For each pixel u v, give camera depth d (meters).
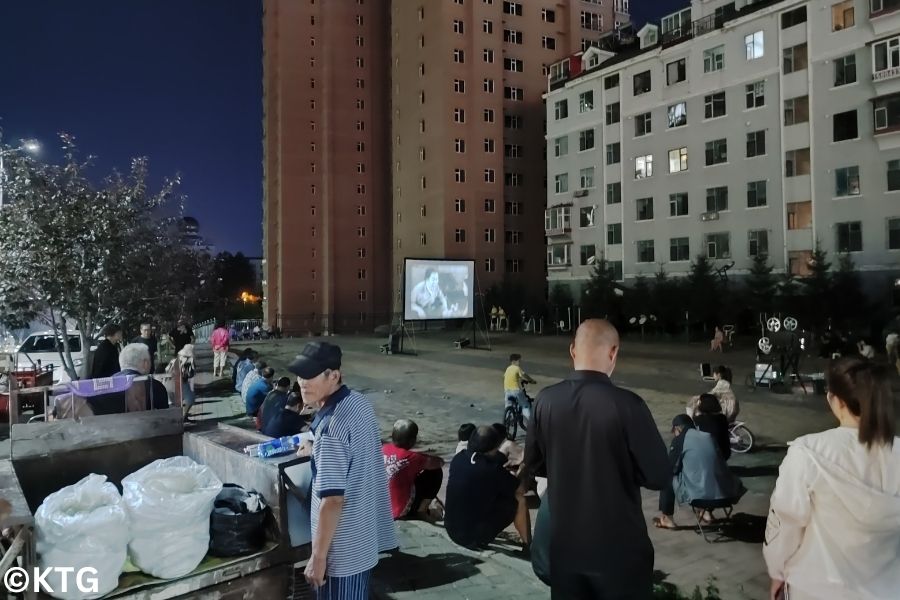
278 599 3.25
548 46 58.38
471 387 17.94
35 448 3.83
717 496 6.02
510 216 56.09
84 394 4.41
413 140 57.88
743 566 5.37
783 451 9.77
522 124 56.88
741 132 35.69
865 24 30.12
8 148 12.19
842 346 23.59
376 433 2.96
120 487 4.08
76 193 12.57
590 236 45.78
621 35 49.81
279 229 67.62
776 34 33.91
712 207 37.31
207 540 3.16
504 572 4.94
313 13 69.44
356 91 69.25
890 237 29.25
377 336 49.81
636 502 2.57
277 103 72.06
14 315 12.35
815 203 32.12
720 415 6.55
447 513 5.59
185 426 4.43
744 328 34.12
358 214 68.81
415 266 31.66
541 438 2.75
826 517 2.23
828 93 31.61
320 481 2.66
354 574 2.70
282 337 52.59
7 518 2.71
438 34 54.28
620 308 40.81
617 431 2.53
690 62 38.47
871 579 2.16
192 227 28.67
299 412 7.56
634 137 42.09
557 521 2.61
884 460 2.21
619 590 2.47
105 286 12.68
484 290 53.62
